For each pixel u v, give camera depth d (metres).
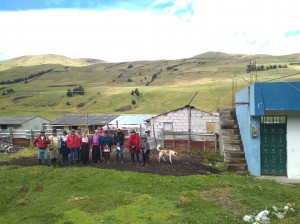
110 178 16.34
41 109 156.88
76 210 12.18
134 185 15.20
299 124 18.84
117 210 11.84
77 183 15.95
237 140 22.66
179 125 38.59
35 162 23.36
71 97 175.25
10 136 41.50
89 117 58.56
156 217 11.02
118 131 21.78
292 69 194.62
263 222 10.19
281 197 13.17
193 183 15.22
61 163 22.12
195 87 162.38
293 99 17.89
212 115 37.75
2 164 22.89
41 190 15.51
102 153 21.95
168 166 20.25
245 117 20.88
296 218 10.39
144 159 20.61
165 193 13.87
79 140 21.33
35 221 11.27
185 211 11.41
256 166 18.78
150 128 39.56
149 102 150.25
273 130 19.23
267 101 18.12
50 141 21.34
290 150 18.89
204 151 27.64
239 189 14.09
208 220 10.42
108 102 161.12
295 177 18.78
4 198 14.44
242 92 22.11
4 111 151.00
